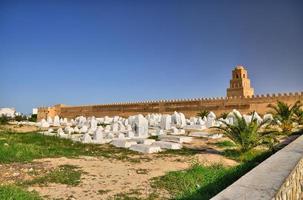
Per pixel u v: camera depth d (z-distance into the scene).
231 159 10.45
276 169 4.37
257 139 11.02
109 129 23.22
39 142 15.66
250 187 3.40
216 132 20.00
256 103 43.41
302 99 38.91
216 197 3.04
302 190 5.25
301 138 8.84
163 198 5.71
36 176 7.38
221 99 47.44
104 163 9.62
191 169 7.86
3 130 25.59
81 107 69.38
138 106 58.81
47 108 73.69
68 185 6.64
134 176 7.61
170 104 53.78
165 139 16.83
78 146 14.62
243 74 69.56
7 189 5.60
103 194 5.98
